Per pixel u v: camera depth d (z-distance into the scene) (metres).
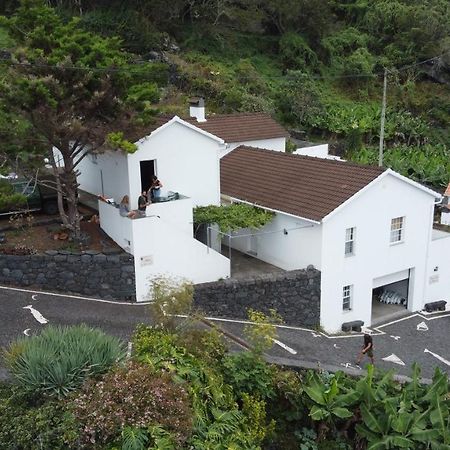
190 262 19.39
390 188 21.09
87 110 17.45
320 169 22.66
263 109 44.69
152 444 9.35
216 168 21.75
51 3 46.88
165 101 40.94
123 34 45.53
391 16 63.44
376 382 13.91
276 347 17.72
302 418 13.16
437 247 23.39
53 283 18.45
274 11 56.25
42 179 22.33
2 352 13.99
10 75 17.33
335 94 55.88
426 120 55.50
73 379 10.66
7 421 10.12
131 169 19.95
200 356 12.43
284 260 21.48
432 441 11.91
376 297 24.20
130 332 16.06
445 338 20.67
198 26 51.72
